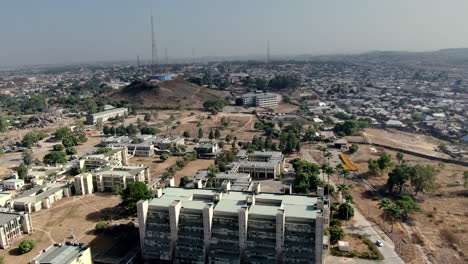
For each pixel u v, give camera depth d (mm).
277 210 156500
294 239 149625
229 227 155250
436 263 160125
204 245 156000
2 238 177250
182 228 160000
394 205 185000
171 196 174125
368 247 172125
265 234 152000
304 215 151000
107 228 193125
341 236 175375
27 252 174875
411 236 183125
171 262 161375
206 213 153500
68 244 153875
